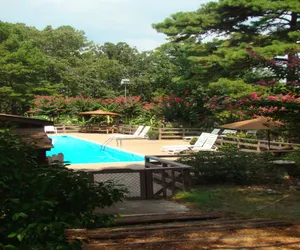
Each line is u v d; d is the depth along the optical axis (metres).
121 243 4.89
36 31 52.22
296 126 9.53
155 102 33.88
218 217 6.58
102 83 46.59
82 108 33.41
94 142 23.77
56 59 47.31
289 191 8.99
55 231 2.57
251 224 5.82
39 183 2.99
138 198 8.33
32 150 3.66
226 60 20.70
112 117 32.12
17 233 2.44
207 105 27.56
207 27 23.67
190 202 7.97
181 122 26.50
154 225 5.99
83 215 3.14
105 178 9.34
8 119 7.82
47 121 8.20
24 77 36.69
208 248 4.66
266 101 8.97
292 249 4.64
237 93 20.23
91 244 4.84
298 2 19.91
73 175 3.41
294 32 19.86
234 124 13.70
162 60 37.47
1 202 2.74
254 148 16.61
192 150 16.61
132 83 41.44
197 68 23.19
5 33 37.12
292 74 8.90
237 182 9.94
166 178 9.49
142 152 18.06
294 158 11.20
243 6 21.31
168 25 24.48
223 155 10.16
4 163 2.82
